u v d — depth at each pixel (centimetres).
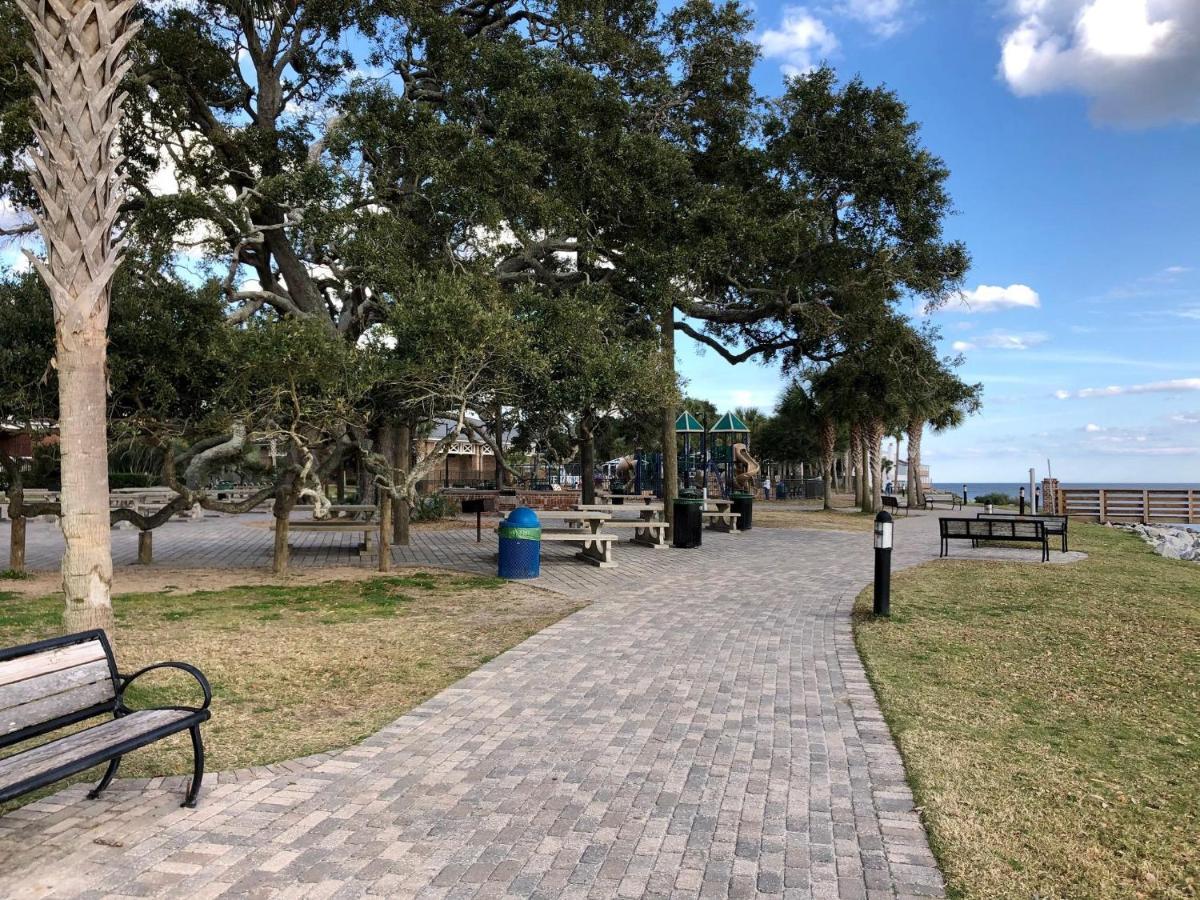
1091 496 3409
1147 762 498
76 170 556
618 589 1188
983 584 1220
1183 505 3253
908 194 1777
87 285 570
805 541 2005
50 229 559
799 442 5184
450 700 621
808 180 1817
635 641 833
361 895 334
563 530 1611
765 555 1677
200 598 1066
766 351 2334
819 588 1202
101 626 577
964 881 348
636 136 1592
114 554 1603
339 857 368
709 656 771
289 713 586
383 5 1438
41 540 1845
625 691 650
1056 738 541
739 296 2106
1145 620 945
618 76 1703
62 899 328
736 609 1022
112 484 3209
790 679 691
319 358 968
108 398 1091
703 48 1802
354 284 1433
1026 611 998
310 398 1042
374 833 393
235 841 383
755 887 344
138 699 605
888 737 543
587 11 1675
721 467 4169
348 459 1659
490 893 337
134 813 413
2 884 340
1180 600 1104
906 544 1905
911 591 1153
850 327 2017
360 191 1337
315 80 1620
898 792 449
